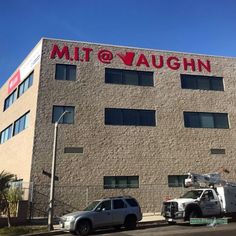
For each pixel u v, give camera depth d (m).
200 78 33.38
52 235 17.86
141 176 28.62
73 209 26.31
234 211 20.94
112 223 18.34
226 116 33.03
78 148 27.84
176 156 30.05
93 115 29.03
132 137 29.42
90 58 30.58
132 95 30.64
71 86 29.31
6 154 34.97
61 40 30.36
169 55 33.03
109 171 28.00
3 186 21.86
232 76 34.50
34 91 29.23
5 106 39.12
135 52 32.06
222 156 31.42
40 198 25.88
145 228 19.19
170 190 28.91
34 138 27.12
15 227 19.78
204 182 22.83
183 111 31.61
